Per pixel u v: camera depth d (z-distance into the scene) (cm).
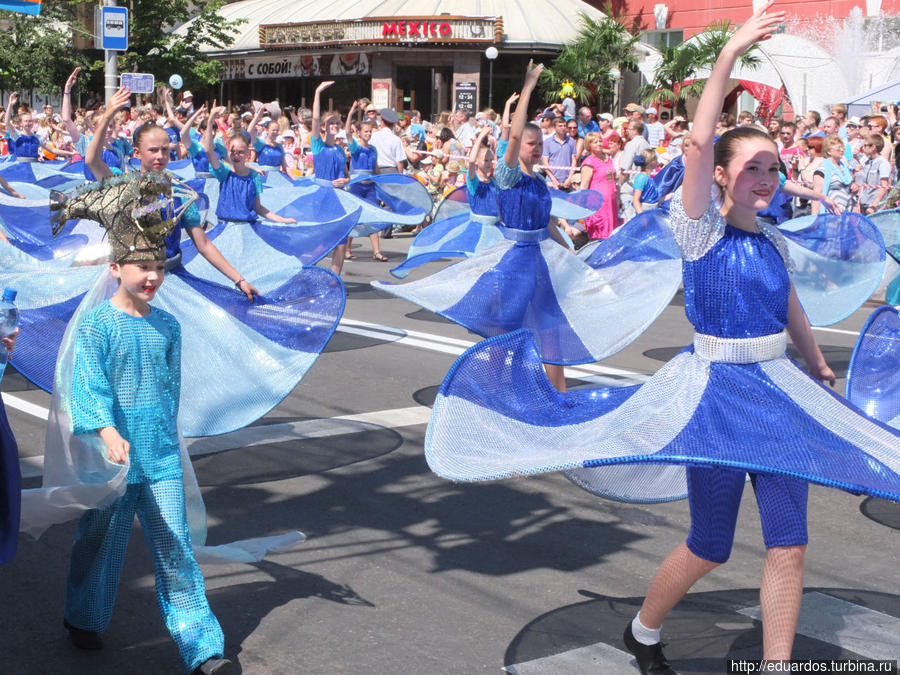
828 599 439
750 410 331
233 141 909
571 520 536
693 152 333
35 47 3453
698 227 340
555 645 397
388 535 514
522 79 3434
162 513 367
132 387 367
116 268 370
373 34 3397
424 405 761
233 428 598
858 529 529
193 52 3509
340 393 793
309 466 618
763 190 338
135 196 363
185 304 605
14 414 721
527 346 390
